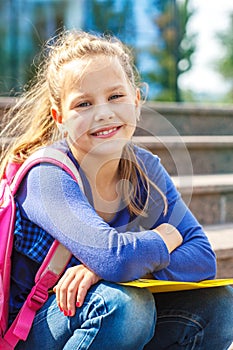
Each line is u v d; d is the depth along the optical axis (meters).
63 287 1.47
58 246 1.53
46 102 1.74
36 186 1.54
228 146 4.06
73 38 1.71
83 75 1.58
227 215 3.28
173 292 1.66
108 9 6.64
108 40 1.76
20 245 1.55
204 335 1.63
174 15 7.14
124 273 1.45
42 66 1.89
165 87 7.25
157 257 1.51
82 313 1.46
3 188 1.62
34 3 6.41
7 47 6.25
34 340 1.53
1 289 1.48
